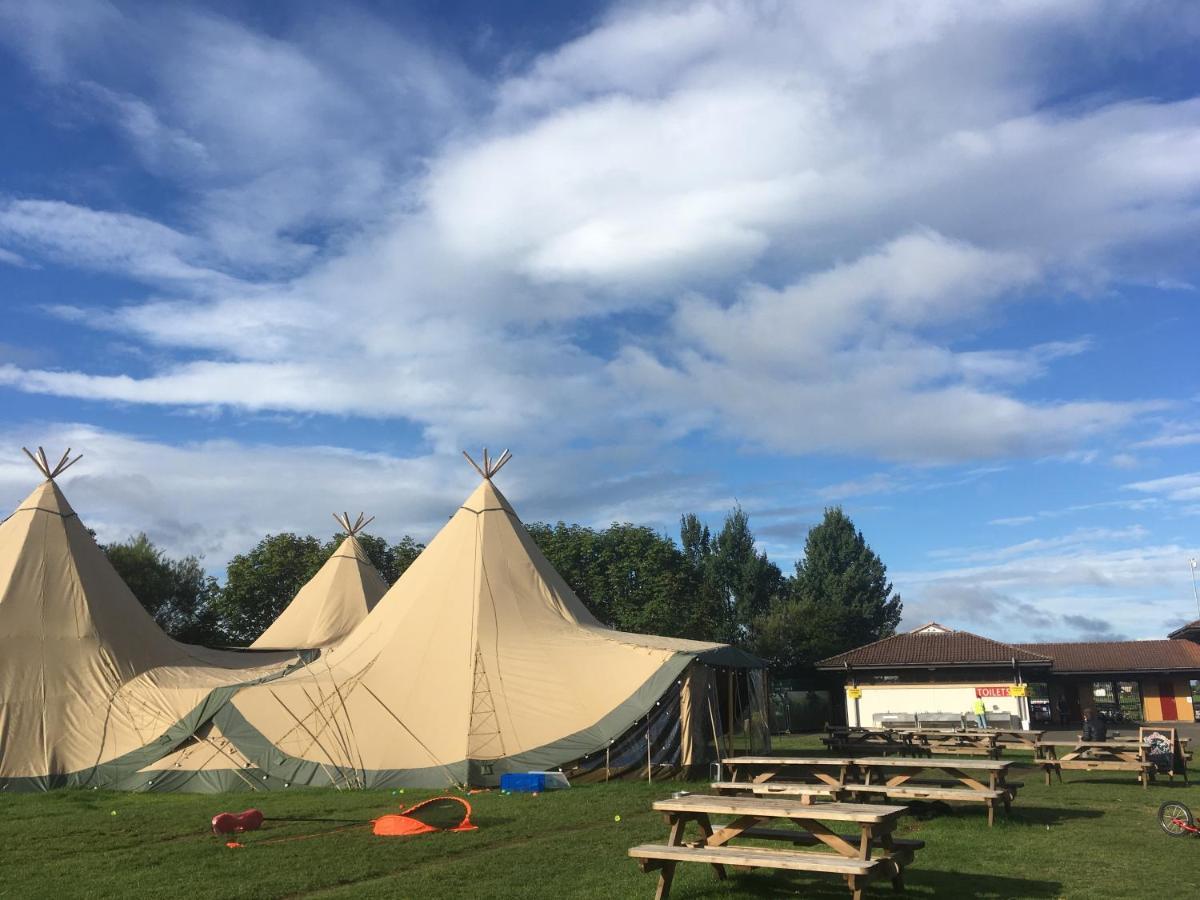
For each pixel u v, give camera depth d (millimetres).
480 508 23531
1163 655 49500
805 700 49594
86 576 23656
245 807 16281
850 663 42531
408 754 19016
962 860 10492
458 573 22359
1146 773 17500
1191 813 12102
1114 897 8711
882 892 9031
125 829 14039
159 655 24250
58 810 16672
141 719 20984
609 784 18438
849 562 70125
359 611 35125
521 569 22906
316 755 19188
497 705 19562
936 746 23516
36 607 22469
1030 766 21875
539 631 21594
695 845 9508
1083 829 12625
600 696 19781
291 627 34469
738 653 22344
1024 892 8953
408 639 21328
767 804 9148
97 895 9594
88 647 22500
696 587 56438
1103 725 24031
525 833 12789
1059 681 50406
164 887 9859
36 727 20734
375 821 13898
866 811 8602
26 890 9922
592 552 54438
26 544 23250
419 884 9562
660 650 20406
